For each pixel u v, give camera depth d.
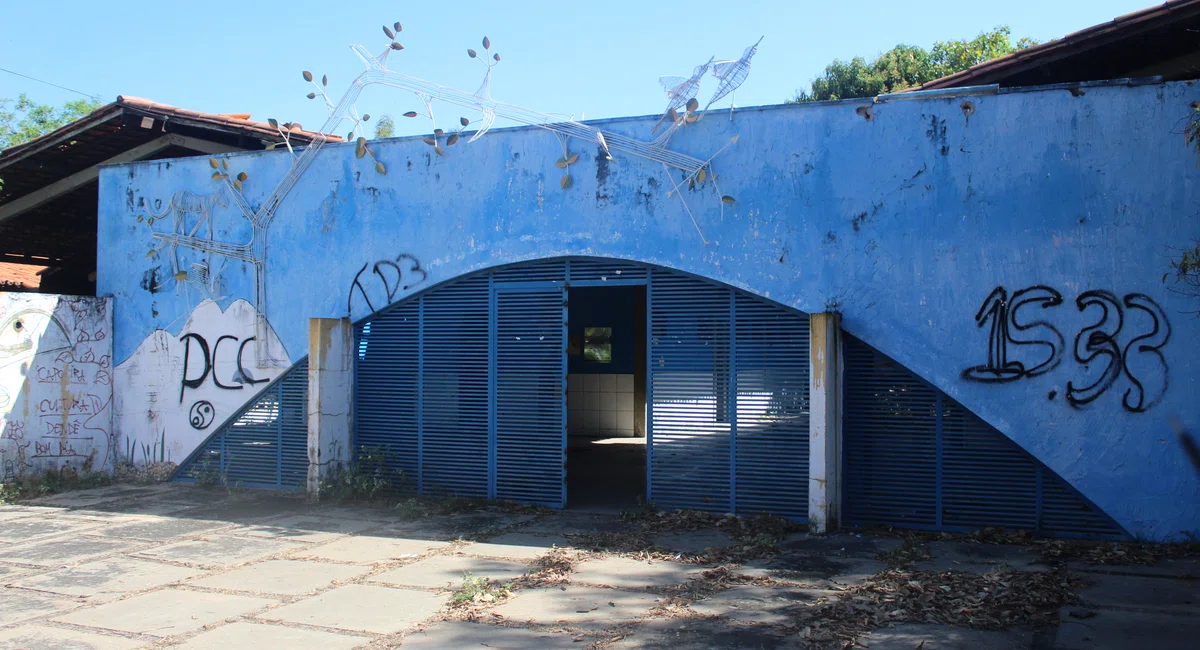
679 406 8.54
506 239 9.23
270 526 8.41
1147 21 7.69
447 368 9.54
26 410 10.39
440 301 9.60
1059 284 7.42
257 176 10.48
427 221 9.60
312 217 10.17
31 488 10.15
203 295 10.73
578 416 15.88
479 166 9.37
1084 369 7.35
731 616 5.50
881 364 7.96
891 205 7.89
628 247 8.71
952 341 7.72
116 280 11.30
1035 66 8.45
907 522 7.88
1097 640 4.96
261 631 5.36
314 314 10.16
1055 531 7.45
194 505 9.51
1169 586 6.03
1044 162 7.47
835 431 7.89
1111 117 7.31
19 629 5.46
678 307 8.59
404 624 5.46
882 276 7.91
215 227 10.70
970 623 5.27
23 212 13.48
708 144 8.45
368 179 9.91
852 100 8.00
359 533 8.06
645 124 8.68
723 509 8.35
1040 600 5.68
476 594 6.01
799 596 5.91
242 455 10.50
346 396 9.86
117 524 8.62
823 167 8.09
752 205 8.30
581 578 6.46
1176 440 7.10
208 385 10.69
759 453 8.23
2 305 10.17
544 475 9.08
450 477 9.49
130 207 11.21
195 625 5.49
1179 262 7.05
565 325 9.02
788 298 8.15
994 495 7.62
